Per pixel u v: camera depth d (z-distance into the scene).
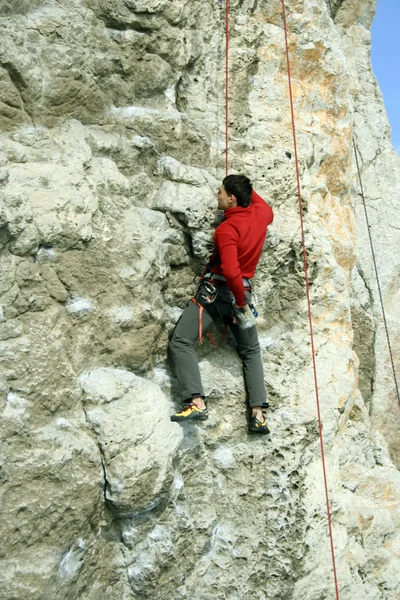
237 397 4.73
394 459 7.05
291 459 4.72
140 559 4.10
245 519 4.58
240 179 4.45
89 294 4.06
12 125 4.04
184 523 4.32
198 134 4.85
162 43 4.69
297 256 5.11
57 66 4.16
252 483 4.63
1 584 3.44
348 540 5.16
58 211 3.89
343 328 5.51
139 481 3.94
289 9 5.55
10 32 3.99
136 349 4.22
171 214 4.56
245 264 4.38
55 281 3.91
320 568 4.70
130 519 4.11
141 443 4.00
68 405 3.88
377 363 7.12
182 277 4.67
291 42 5.51
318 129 5.62
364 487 5.70
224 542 4.50
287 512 4.60
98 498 3.88
